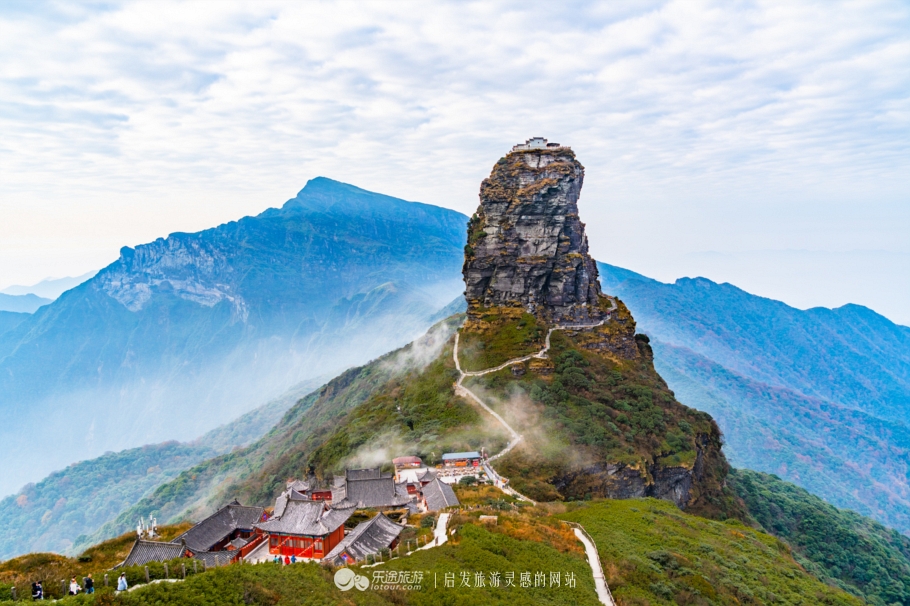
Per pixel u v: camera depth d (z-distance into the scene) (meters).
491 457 149.25
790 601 92.88
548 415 165.62
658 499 145.75
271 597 58.81
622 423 167.12
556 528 99.31
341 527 87.06
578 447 152.62
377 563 74.44
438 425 171.12
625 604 75.69
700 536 113.50
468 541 82.62
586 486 145.38
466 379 190.88
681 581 86.19
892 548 199.12
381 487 109.81
